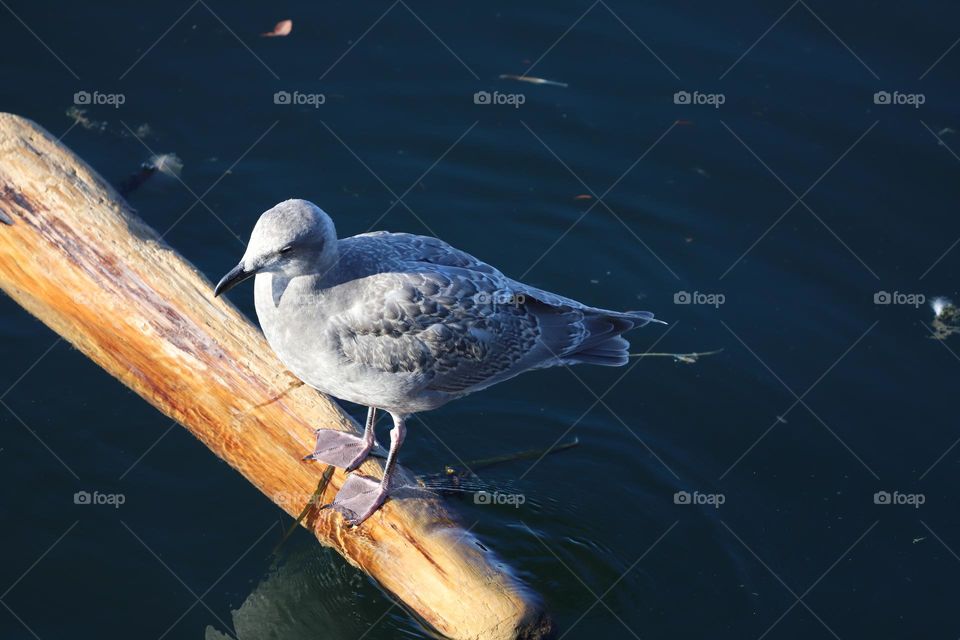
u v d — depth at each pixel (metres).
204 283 7.10
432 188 9.58
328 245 6.07
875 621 6.80
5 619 6.41
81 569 6.74
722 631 6.74
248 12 10.68
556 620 6.59
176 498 7.21
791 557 7.21
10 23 10.30
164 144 9.58
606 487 7.64
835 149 9.89
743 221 9.44
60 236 7.20
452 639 5.97
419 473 7.60
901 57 10.60
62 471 7.26
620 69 10.49
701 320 8.75
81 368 7.88
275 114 9.92
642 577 7.06
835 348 8.54
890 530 7.34
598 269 9.10
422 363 6.34
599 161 9.83
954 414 8.09
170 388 6.84
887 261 9.13
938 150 9.88
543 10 10.97
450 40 10.63
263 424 6.66
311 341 6.21
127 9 10.57
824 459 7.82
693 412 8.16
